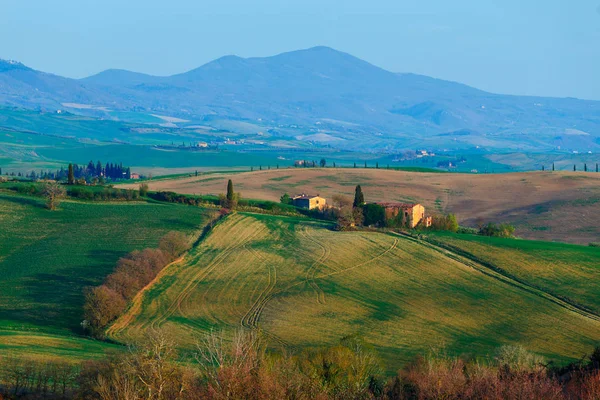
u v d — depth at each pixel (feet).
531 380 360.69
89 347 462.60
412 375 360.07
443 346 515.91
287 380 323.16
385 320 570.05
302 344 503.61
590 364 418.51
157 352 322.14
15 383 342.23
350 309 592.19
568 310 597.93
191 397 309.83
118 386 305.32
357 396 341.21
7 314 563.48
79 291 611.47
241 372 313.12
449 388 344.69
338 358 359.87
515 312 592.19
